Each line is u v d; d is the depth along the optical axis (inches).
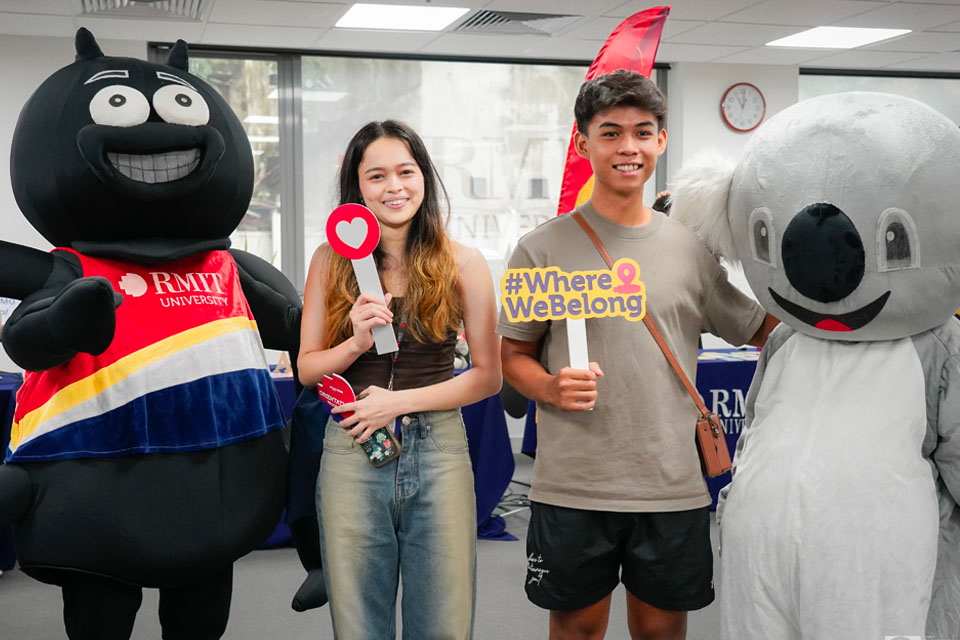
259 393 75.2
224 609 79.0
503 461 154.9
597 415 71.3
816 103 63.6
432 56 240.5
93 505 66.8
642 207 73.6
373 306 66.1
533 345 77.0
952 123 60.1
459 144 248.7
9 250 67.4
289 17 196.7
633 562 73.7
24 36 207.3
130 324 68.7
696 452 73.3
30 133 69.3
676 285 71.9
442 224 71.4
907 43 237.3
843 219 58.7
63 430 66.7
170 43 221.0
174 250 71.1
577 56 243.1
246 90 232.8
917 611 60.7
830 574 60.6
